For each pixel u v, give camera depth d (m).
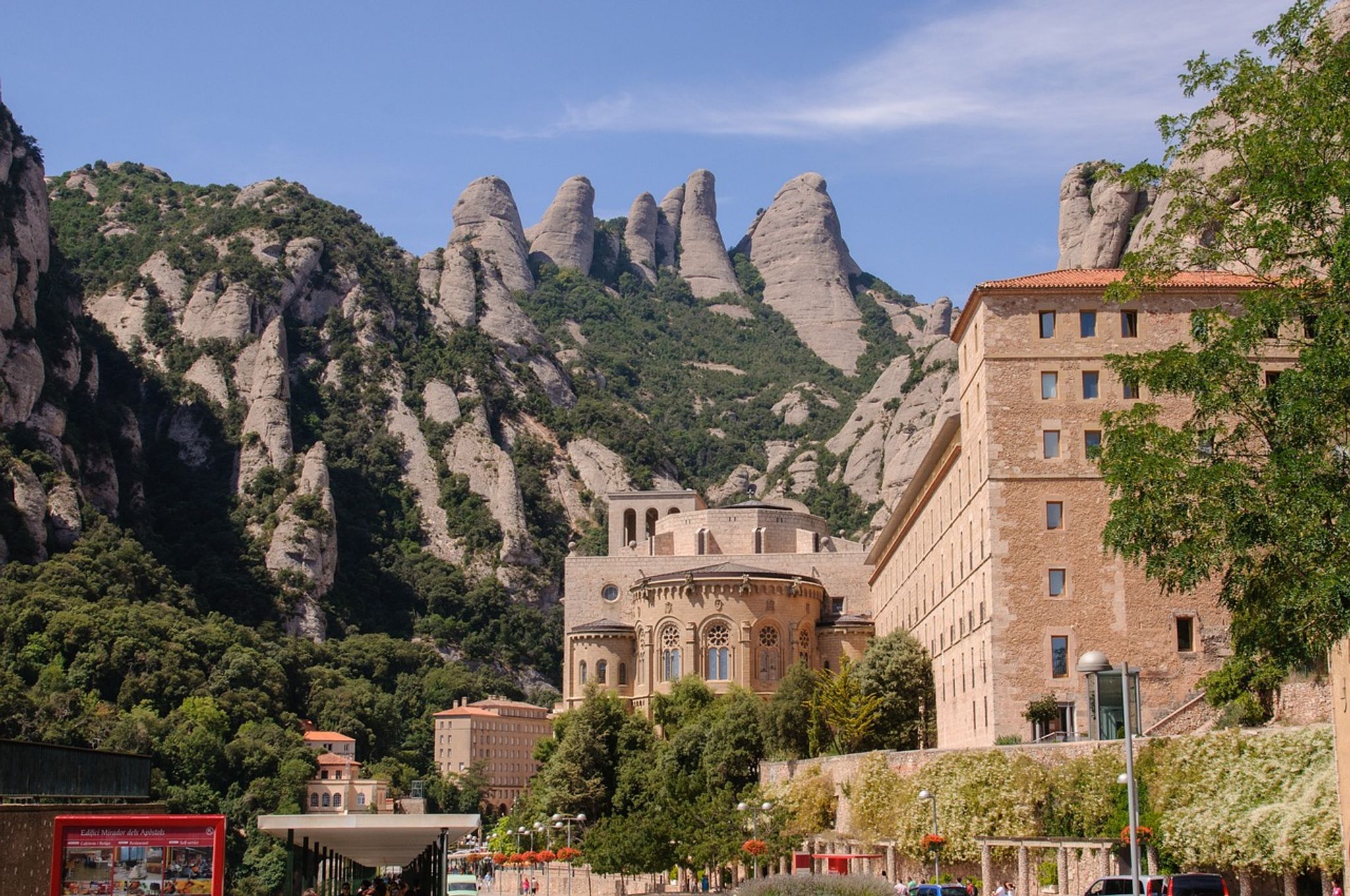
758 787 125.44
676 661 167.75
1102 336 101.12
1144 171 57.06
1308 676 73.81
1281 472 48.41
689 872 130.00
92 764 61.28
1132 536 52.81
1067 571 98.25
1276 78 53.84
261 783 198.88
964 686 110.44
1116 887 59.56
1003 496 99.50
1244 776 69.12
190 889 39.03
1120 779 73.38
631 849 115.81
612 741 153.50
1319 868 62.03
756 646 167.00
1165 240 56.75
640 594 172.50
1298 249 56.38
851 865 98.75
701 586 168.00
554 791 148.88
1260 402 51.84
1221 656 96.12
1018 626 97.75
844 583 185.12
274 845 165.00
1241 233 53.81
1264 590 51.12
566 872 143.50
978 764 86.88
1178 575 52.62
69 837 38.88
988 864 81.81
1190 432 53.22
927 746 128.38
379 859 88.06
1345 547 46.81
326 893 72.62
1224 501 49.97
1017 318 101.75
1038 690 96.88
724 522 193.62
